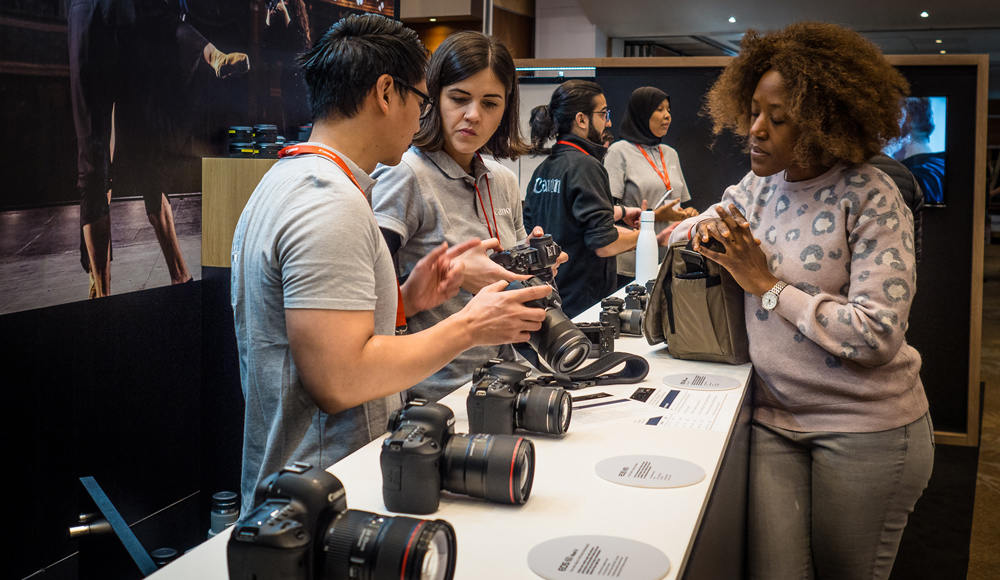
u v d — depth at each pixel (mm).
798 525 1622
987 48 10727
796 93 1425
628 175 3383
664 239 2410
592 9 8336
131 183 2771
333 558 680
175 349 3066
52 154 2445
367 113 1163
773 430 1646
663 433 1239
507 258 1389
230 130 3207
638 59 3881
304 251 1021
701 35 9367
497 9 7469
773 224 1607
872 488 1501
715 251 1553
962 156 3424
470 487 931
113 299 2732
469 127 1595
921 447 1513
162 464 3055
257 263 1091
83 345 2617
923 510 2799
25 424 2414
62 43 2457
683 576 820
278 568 646
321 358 1011
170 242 2982
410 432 925
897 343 1400
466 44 1566
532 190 2766
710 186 3881
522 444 926
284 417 1104
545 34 8594
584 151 2680
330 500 699
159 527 3033
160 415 3018
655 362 1767
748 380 1604
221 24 3170
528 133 4043
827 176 1532
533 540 850
